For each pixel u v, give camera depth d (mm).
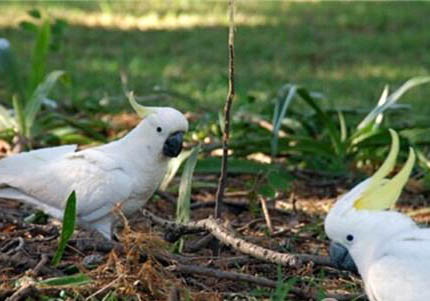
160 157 9352
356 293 8508
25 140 12836
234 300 8383
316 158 13266
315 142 13008
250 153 12945
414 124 14016
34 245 9578
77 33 24797
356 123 14672
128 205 9477
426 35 24938
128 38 24453
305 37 24812
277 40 24469
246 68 21375
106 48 23125
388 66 21656
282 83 19875
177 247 9359
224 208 11367
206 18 27688
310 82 20000
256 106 16953
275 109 12898
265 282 8352
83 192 9203
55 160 9570
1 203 11266
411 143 12844
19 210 11008
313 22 27047
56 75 13219
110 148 9516
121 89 18594
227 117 9258
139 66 21094
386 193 7137
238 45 23750
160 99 16969
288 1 31453
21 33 24609
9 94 16969
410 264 7137
